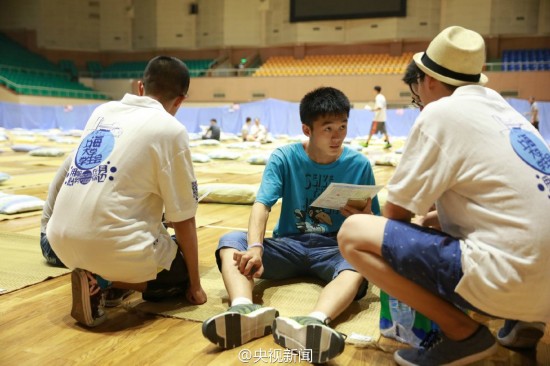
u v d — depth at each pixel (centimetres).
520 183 131
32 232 332
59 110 1658
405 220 153
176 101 206
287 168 230
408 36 1975
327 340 154
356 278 193
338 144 213
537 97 1653
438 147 139
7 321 191
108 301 207
